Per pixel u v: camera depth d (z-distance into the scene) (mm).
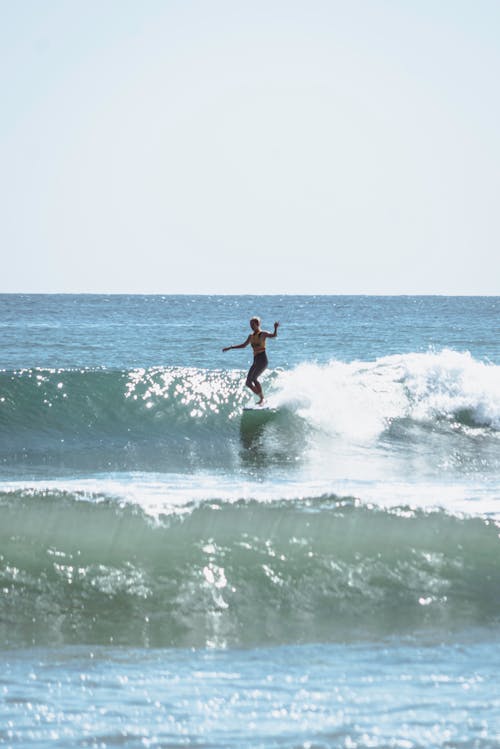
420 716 4418
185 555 6988
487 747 4004
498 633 5941
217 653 5547
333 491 9633
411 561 7070
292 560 6996
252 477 10844
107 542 7156
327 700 4660
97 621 6078
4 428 13562
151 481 10242
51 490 8633
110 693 4781
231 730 4227
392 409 15180
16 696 4695
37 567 6691
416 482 10664
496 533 7645
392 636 5875
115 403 14570
